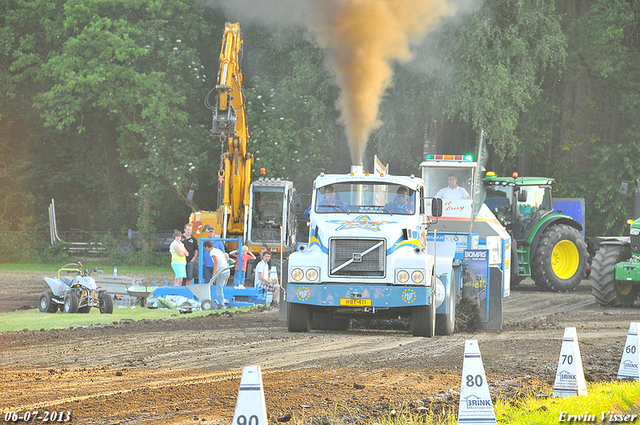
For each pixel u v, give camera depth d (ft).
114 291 249.96
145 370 117.80
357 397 95.71
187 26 506.07
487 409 68.03
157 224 583.99
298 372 115.24
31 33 537.24
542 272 311.06
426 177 223.30
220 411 87.30
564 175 481.46
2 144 581.94
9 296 299.79
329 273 164.55
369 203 175.32
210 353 136.77
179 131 478.18
